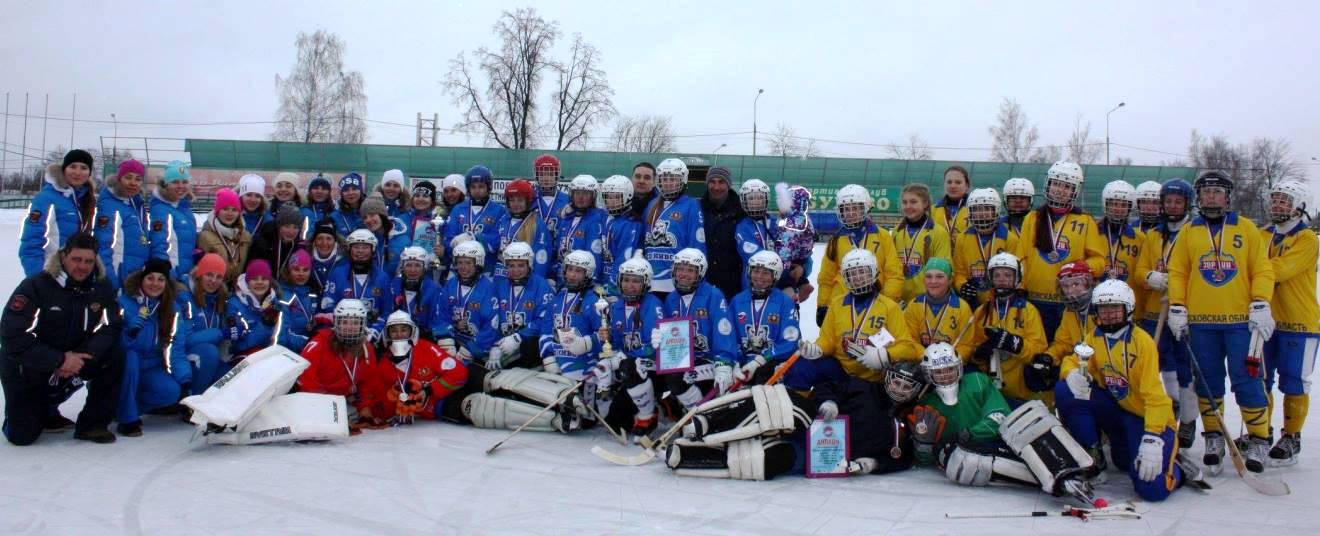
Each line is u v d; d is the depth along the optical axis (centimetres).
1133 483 555
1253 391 616
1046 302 717
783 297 716
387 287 814
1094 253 707
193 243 771
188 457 620
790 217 803
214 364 720
